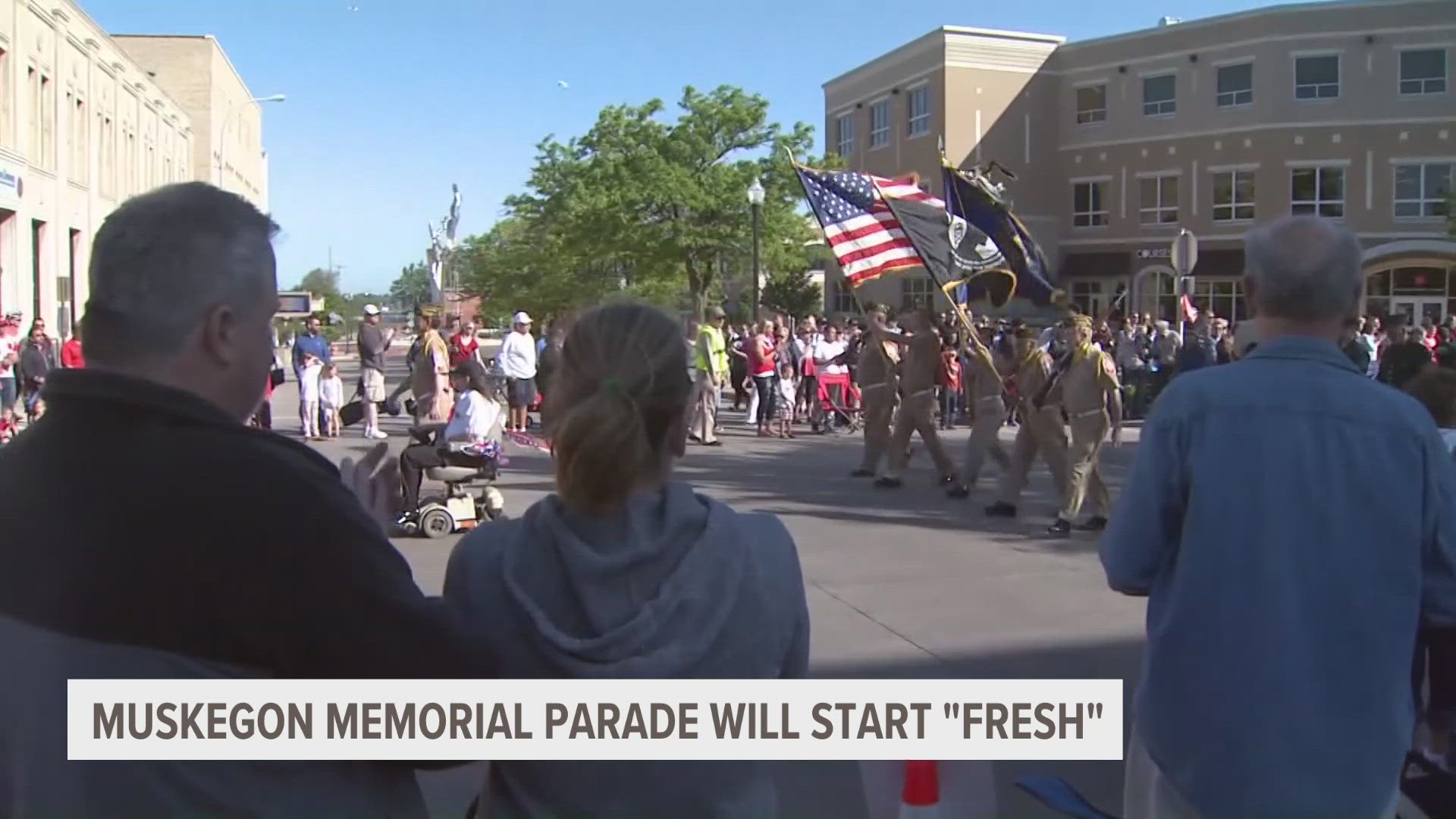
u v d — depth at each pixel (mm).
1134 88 42281
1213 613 2389
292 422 21078
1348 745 2301
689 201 33094
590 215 33938
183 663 1642
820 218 14148
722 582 1951
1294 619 2330
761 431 19734
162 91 49281
